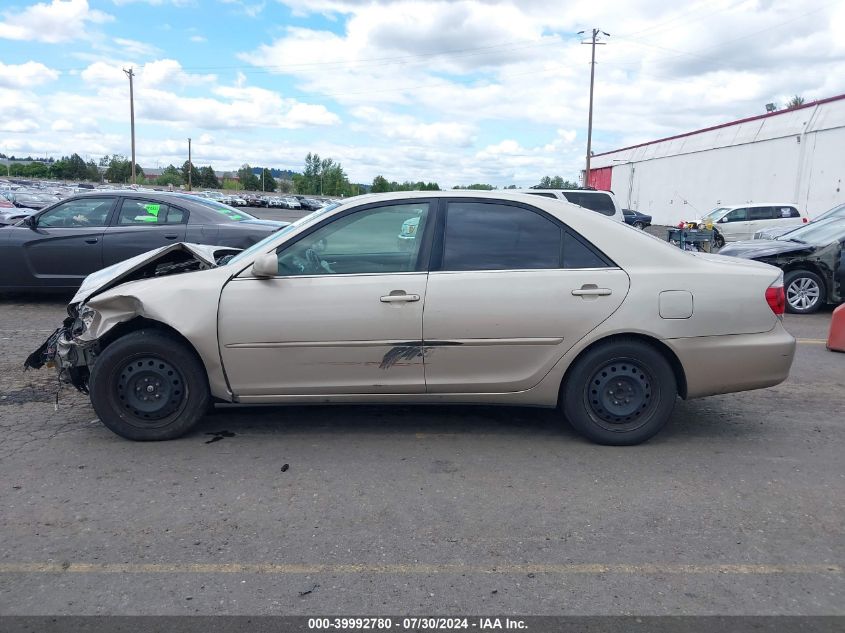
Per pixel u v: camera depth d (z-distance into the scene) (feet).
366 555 10.67
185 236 30.68
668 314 14.49
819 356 24.63
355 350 14.52
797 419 17.40
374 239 14.94
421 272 14.62
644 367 14.79
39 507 12.18
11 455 14.51
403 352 14.53
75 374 15.64
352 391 14.79
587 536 11.28
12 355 22.79
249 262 14.79
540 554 10.72
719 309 14.64
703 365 14.74
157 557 10.58
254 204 256.93
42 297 34.86
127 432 15.10
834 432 16.44
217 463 14.16
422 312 14.38
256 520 11.76
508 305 14.39
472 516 11.95
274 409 17.60
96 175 403.95
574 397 14.92
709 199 133.69
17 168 395.14
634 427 15.01
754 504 12.50
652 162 160.97
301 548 10.87
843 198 95.96
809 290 34.37
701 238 70.28
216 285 14.60
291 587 9.82
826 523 11.81
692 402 18.81
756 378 14.94
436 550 10.82
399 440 15.51
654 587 9.86
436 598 9.57
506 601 9.50
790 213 81.51
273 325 14.43
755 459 14.64
